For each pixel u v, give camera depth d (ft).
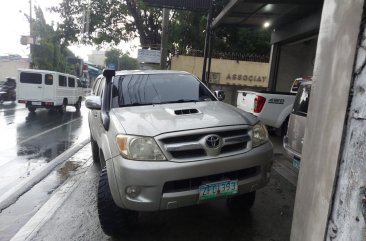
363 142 5.13
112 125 12.39
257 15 33.88
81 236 12.61
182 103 14.73
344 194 5.52
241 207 14.24
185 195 10.63
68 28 71.56
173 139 10.95
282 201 15.65
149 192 10.48
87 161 24.70
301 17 33.91
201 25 70.08
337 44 5.98
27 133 37.11
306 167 6.89
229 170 11.09
